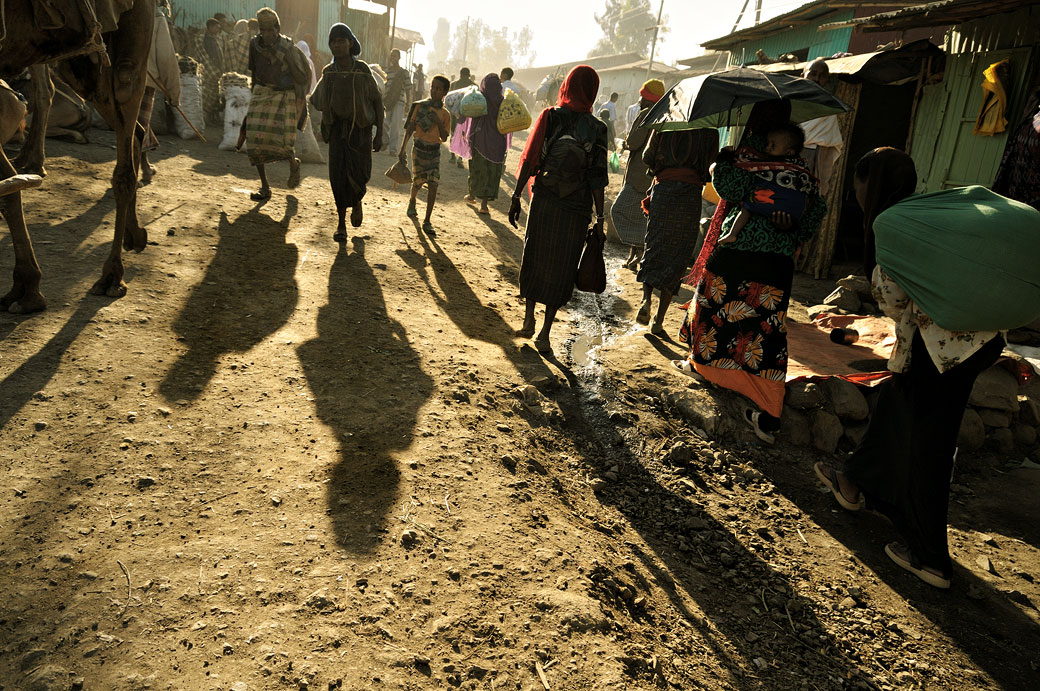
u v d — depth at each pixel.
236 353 3.99
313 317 4.68
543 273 4.77
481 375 4.30
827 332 5.91
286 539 2.61
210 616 2.22
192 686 1.99
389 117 13.88
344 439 3.32
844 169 8.28
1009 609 3.29
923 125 9.03
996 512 4.17
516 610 2.50
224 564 2.44
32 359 3.48
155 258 5.12
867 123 10.29
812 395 4.60
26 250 3.92
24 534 2.43
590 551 3.00
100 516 2.58
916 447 3.33
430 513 2.91
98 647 2.06
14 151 7.61
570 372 4.80
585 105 4.52
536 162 4.58
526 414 4.07
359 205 6.64
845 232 10.66
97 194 6.45
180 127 10.51
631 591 2.82
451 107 10.21
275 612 2.28
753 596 3.09
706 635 2.75
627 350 5.28
